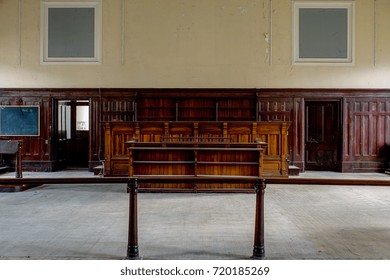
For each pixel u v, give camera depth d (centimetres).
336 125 1191
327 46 1177
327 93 1172
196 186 757
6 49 1180
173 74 1184
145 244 438
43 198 714
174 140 844
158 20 1182
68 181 389
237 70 1183
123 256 399
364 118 1174
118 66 1184
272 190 812
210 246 432
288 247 432
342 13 1173
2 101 1183
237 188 756
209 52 1183
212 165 736
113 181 389
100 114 1176
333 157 1199
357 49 1173
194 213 589
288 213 599
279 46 1179
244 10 1180
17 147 868
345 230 502
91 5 1179
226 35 1180
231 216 571
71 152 1317
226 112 1180
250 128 865
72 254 405
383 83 1173
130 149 726
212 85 1184
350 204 671
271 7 1176
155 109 1182
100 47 1182
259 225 391
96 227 510
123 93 1177
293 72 1178
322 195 757
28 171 1176
